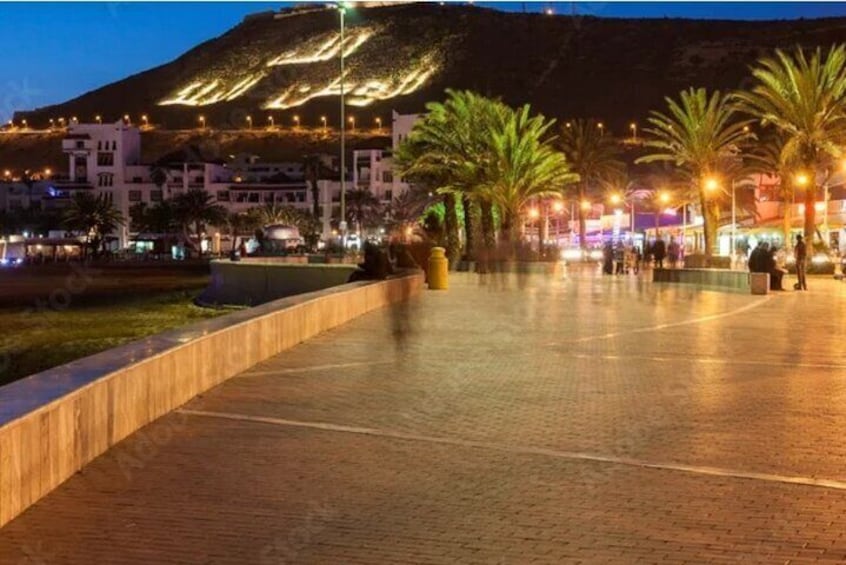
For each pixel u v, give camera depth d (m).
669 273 37.16
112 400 8.06
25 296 50.34
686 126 51.06
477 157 50.50
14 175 193.62
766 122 46.97
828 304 25.78
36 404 6.62
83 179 138.12
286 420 9.32
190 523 6.07
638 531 5.88
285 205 127.00
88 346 25.84
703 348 15.26
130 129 141.00
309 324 16.44
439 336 16.91
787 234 52.28
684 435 8.59
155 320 34.16
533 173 50.06
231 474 7.27
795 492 6.70
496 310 22.81
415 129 54.91
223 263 39.16
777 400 10.37
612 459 7.70
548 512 6.30
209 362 11.11
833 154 43.06
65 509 6.34
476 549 5.59
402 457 7.84
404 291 26.48
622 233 81.88
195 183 136.25
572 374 12.39
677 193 68.44
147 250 120.94
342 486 6.95
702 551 5.50
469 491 6.82
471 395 10.77
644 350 14.98
